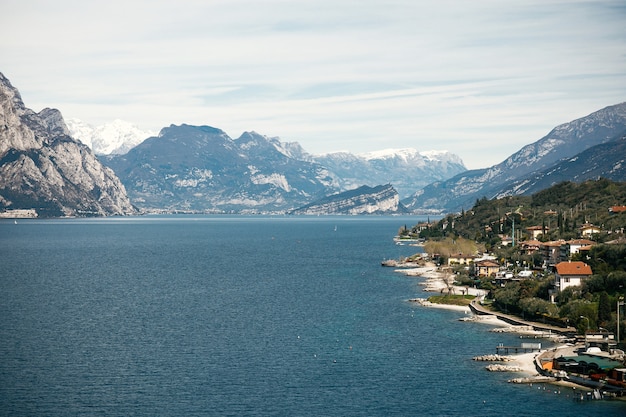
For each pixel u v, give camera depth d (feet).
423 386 526.57
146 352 609.01
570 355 587.68
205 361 583.17
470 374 555.69
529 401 499.51
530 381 538.06
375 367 571.69
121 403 485.97
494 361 590.14
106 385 520.83
